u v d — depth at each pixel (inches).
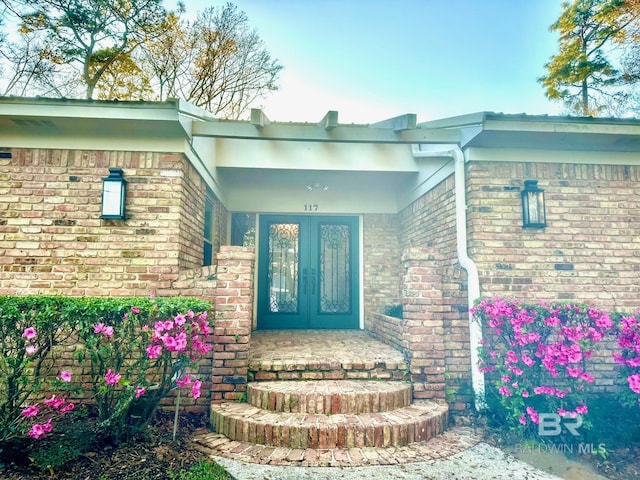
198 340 135.3
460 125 170.9
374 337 235.1
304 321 278.5
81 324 118.0
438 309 159.2
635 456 122.1
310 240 284.5
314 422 127.0
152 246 166.6
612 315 145.8
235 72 463.2
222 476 104.7
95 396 125.8
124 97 420.2
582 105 450.9
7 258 163.5
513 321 139.0
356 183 266.7
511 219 172.4
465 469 111.9
